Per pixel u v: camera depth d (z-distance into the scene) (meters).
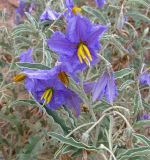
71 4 0.19
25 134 0.21
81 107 0.17
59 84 0.14
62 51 0.13
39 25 0.20
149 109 0.19
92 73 0.21
